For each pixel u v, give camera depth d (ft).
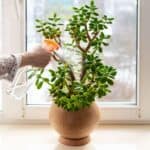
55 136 4.37
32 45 4.63
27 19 4.61
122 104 4.75
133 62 4.69
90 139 4.23
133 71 4.71
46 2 4.57
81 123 3.99
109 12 4.59
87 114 4.01
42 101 4.75
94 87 3.98
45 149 4.04
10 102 4.69
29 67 3.93
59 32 4.04
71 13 4.55
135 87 4.74
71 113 3.99
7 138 4.31
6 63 3.30
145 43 4.56
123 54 4.67
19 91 4.12
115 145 4.13
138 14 4.54
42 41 4.24
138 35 4.57
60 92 3.99
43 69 4.01
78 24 4.01
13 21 4.54
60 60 4.00
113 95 4.75
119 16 4.61
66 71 3.97
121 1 4.57
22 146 4.10
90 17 4.03
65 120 4.00
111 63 4.69
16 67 3.34
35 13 4.60
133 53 4.68
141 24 4.52
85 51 4.04
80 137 4.10
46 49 3.58
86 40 4.05
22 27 4.56
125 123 4.75
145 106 4.69
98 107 4.23
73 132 4.02
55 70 4.08
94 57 4.04
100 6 4.58
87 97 3.94
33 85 4.54
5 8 4.52
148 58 4.58
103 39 4.22
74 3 4.55
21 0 4.51
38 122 4.75
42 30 4.06
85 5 4.15
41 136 4.38
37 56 3.44
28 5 4.59
